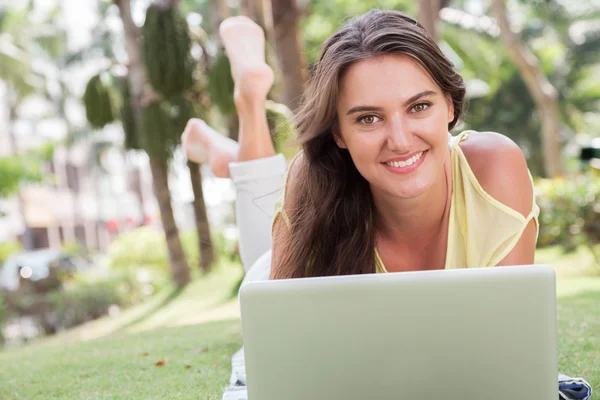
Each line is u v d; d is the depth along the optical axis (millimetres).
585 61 24031
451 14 18094
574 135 24516
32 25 26109
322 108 1596
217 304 7406
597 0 21531
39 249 27062
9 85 24016
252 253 2736
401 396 1167
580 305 3775
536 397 1139
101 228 33188
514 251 1757
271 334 1185
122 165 35312
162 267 14234
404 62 1480
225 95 7090
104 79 9227
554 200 7535
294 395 1197
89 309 10031
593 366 2186
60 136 28750
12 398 2420
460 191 1852
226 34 2742
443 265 1921
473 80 21422
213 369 2619
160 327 5180
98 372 2764
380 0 16406
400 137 1483
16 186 15008
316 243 1920
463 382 1150
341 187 1881
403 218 1849
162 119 8828
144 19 8070
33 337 9367
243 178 2689
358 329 1162
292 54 7723
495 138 1886
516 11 23234
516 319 1127
